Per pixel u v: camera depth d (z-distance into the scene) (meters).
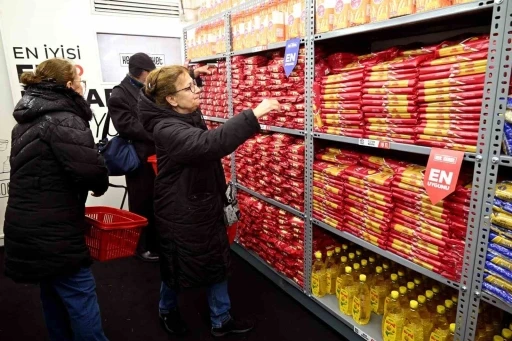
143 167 2.76
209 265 1.76
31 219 1.48
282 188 2.29
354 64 1.80
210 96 3.03
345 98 1.73
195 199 1.67
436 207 1.41
